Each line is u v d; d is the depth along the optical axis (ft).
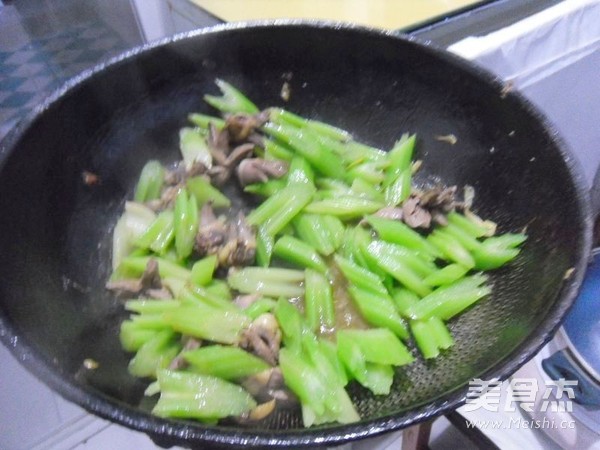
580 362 1.15
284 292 1.33
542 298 1.07
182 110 1.60
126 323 1.23
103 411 0.88
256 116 1.55
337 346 1.19
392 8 1.73
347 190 1.52
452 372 1.13
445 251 1.35
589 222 1.08
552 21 1.72
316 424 1.07
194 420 1.06
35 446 1.67
